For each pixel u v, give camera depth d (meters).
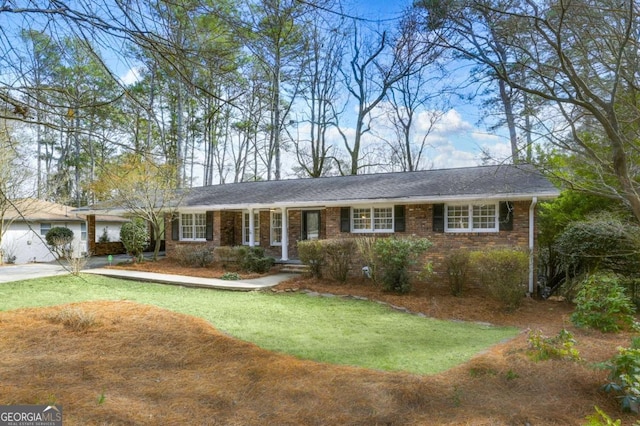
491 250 10.55
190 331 7.22
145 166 11.80
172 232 18.70
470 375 5.14
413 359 5.93
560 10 4.00
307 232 17.31
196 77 3.28
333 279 12.92
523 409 4.16
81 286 12.29
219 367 5.52
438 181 14.16
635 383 4.04
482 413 4.09
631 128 4.68
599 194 4.46
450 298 10.77
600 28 4.48
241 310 9.36
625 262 10.45
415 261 11.42
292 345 6.65
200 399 4.50
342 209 14.65
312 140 27.86
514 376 4.96
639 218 3.82
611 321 7.50
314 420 4.01
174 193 17.75
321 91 26.33
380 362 5.78
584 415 4.02
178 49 2.83
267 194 17.22
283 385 4.82
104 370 5.40
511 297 9.70
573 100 3.90
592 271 10.58
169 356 5.96
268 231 18.12
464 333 7.67
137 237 17.77
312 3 2.87
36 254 21.34
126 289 12.15
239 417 4.10
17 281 12.95
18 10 2.38
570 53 4.90
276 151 25.44
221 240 17.62
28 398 4.45
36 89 2.70
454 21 4.61
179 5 2.73
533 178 12.41
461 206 12.84
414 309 9.76
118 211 18.08
